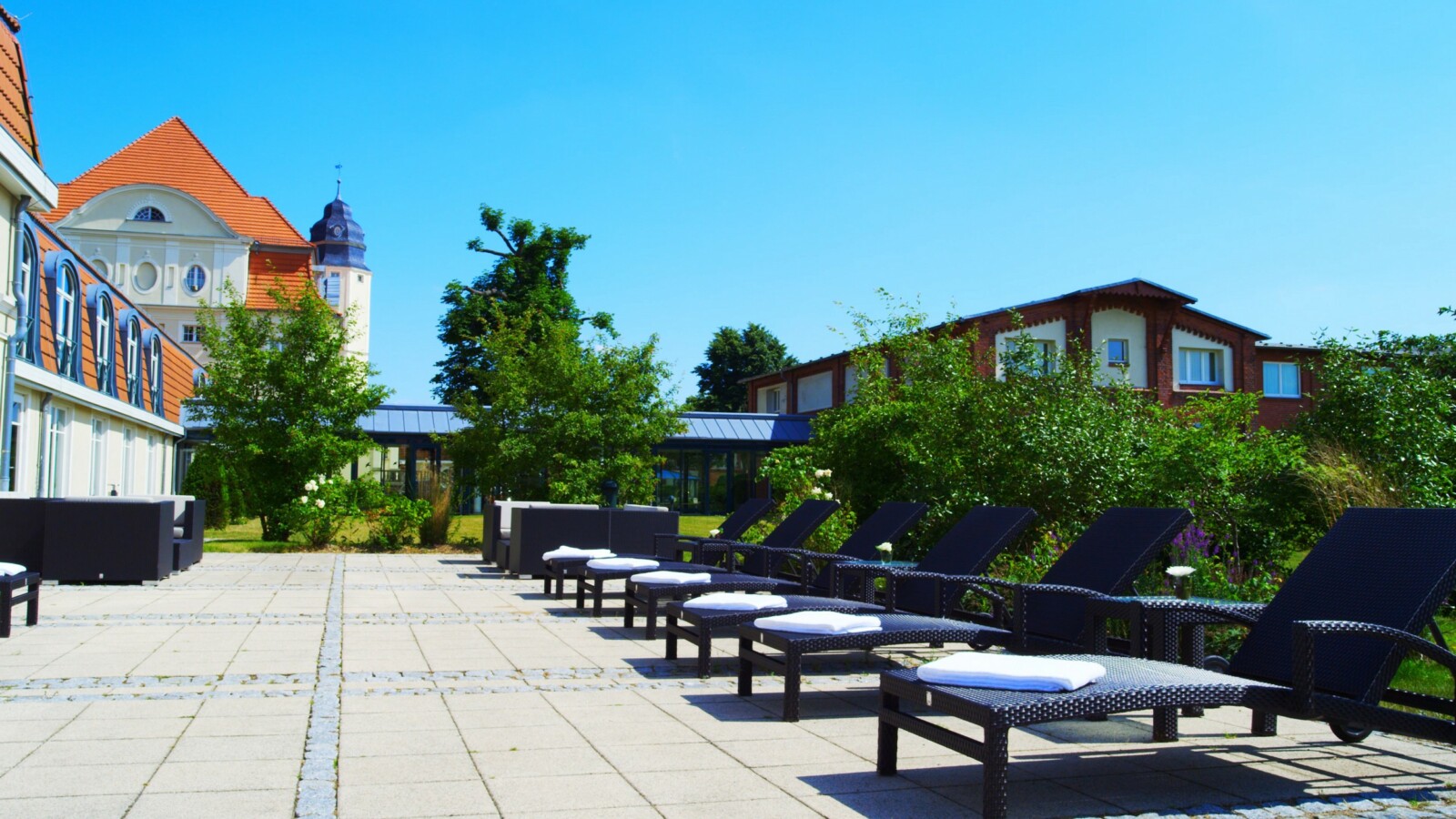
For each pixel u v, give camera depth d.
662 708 4.98
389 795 3.42
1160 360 30.45
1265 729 4.60
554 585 11.34
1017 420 11.67
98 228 42.38
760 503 11.25
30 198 12.26
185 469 29.47
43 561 10.14
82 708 4.71
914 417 14.09
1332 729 4.47
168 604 8.80
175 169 45.59
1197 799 3.58
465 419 18.42
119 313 19.23
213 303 42.84
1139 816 3.36
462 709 4.84
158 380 23.08
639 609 9.24
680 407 18.80
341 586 10.72
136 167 45.00
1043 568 8.69
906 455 13.40
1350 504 9.23
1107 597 5.00
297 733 4.27
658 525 12.47
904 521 8.59
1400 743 4.44
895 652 6.97
